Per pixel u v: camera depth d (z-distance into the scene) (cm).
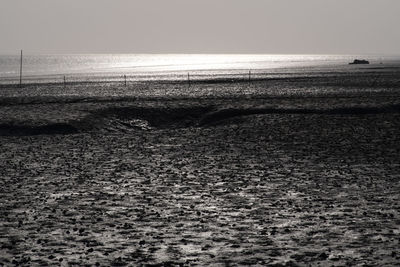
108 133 6538
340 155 4719
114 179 3859
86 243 2427
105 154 4988
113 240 2467
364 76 16912
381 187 3503
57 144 5634
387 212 2891
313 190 3441
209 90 11775
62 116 7150
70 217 2867
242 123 6862
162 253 2286
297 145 5278
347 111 7600
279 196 3291
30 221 2788
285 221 2744
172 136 6134
